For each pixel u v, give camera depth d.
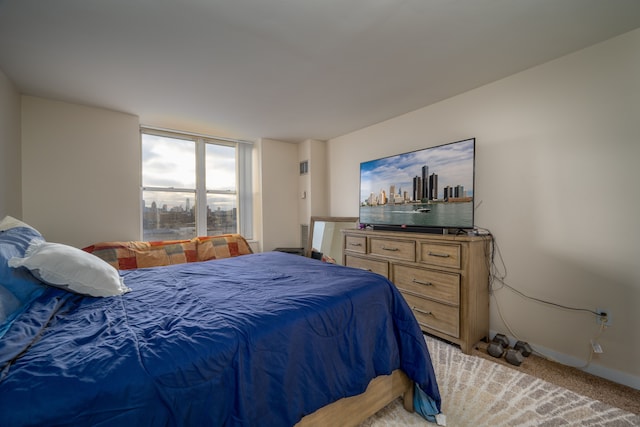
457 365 1.95
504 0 1.40
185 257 3.16
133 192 3.03
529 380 1.77
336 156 4.07
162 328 0.99
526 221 2.16
